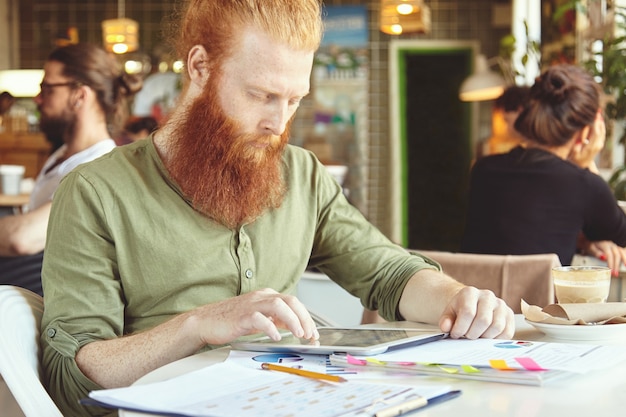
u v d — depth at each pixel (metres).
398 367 1.21
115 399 1.03
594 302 1.61
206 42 1.56
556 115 2.91
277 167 1.63
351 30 10.32
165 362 1.35
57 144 2.96
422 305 1.62
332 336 1.41
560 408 1.03
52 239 1.56
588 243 3.03
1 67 10.05
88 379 1.40
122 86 2.96
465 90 7.97
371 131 10.36
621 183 3.96
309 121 10.40
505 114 3.68
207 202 1.58
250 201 1.59
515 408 1.03
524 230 2.87
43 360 1.48
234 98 1.53
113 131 3.04
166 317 1.60
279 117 1.55
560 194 2.84
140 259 1.58
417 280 1.68
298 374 1.17
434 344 1.37
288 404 1.01
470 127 10.52
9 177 5.48
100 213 1.55
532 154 2.92
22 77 8.43
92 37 10.38
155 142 1.65
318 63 10.37
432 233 10.82
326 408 1.00
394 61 10.28
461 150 10.66
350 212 1.86
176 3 1.71
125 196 1.58
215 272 1.62
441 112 10.67
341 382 1.12
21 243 2.69
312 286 2.47
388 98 10.33
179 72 1.77
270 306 1.28
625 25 4.40
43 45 10.38
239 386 1.11
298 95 1.55
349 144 10.39
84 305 1.51
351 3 10.30
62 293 1.51
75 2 10.36
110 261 1.56
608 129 4.53
